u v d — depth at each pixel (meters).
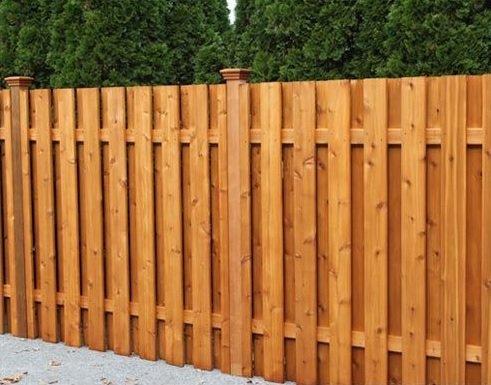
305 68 8.03
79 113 7.73
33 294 8.05
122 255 7.59
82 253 7.81
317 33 7.95
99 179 7.64
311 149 6.81
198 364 7.36
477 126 6.38
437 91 6.45
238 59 8.75
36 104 7.89
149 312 7.51
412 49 7.43
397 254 6.67
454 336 6.52
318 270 6.91
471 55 7.26
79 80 9.05
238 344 7.18
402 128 6.54
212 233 7.26
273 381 7.08
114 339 7.70
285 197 6.98
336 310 6.84
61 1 9.24
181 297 7.38
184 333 7.42
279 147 6.92
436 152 6.49
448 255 6.50
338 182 6.75
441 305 6.54
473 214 6.45
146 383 7.10
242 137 7.04
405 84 6.52
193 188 7.27
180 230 7.34
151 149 7.41
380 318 6.70
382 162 6.61
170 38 10.05
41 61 9.39
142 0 9.35
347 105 6.69
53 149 7.88
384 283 6.67
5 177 8.11
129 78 9.22
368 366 6.76
